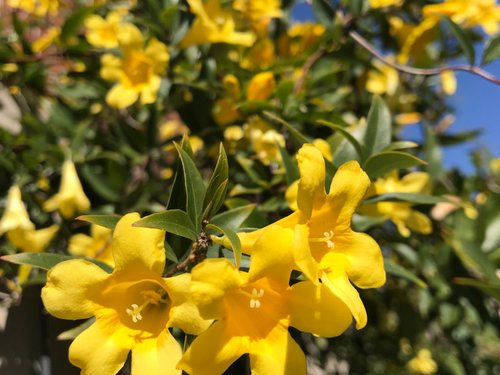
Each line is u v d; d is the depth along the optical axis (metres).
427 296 0.18
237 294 0.08
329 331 0.08
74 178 0.16
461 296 0.17
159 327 0.08
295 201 0.11
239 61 0.20
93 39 0.17
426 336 0.27
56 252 0.16
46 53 0.19
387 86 0.21
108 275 0.08
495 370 0.24
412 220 0.14
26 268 0.15
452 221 0.18
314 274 0.07
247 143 0.16
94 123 0.20
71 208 0.16
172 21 0.16
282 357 0.08
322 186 0.08
